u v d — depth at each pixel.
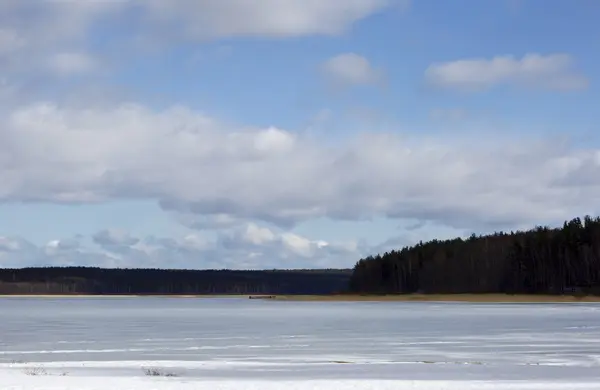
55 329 75.06
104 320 95.06
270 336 63.03
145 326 79.94
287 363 41.94
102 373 36.84
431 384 31.31
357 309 129.00
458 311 112.25
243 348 51.75
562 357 45.03
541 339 57.75
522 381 33.50
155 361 43.31
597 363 41.59
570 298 163.12
